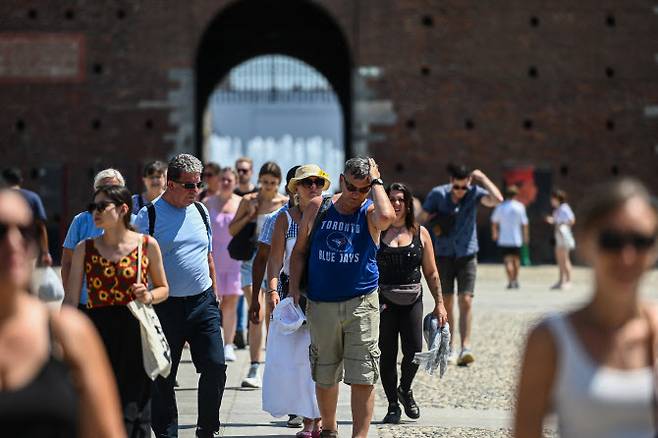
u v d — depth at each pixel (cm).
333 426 2570
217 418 2628
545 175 8888
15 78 8706
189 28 8744
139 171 8750
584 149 8900
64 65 8725
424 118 8831
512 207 6894
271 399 2808
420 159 8825
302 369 2798
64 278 2658
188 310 2639
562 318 1264
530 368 1273
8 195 1241
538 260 8900
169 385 2589
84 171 8744
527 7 8844
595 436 1230
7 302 1220
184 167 2642
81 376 1242
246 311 4769
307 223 2538
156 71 8744
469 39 8825
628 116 8919
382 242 3077
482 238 8875
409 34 8800
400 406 3344
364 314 2473
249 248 3772
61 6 8706
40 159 8725
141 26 8738
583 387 1226
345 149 11944
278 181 3762
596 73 8894
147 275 2334
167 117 8762
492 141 8850
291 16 10900
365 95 8806
